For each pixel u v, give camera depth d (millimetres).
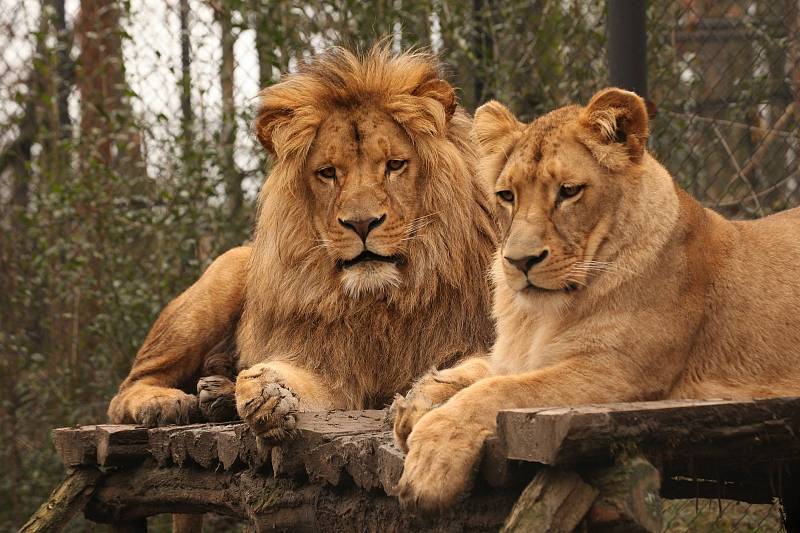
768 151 10266
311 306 7609
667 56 10750
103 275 12078
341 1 11680
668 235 5578
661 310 5480
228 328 9164
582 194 5410
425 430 4707
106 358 11906
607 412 4293
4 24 13016
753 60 9984
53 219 12211
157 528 11930
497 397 4902
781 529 7531
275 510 6090
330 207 7500
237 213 11648
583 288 5535
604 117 5465
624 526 4223
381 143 7492
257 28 11625
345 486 5660
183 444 7164
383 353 7605
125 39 11672
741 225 6262
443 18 11594
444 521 4949
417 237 7547
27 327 12547
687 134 10516
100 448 7848
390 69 7793
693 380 5699
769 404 4684
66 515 8031
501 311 6137
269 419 5887
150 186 11992
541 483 4363
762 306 5781
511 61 11258
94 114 13047
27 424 12523
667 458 4562
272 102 7863
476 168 7977
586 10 11141
